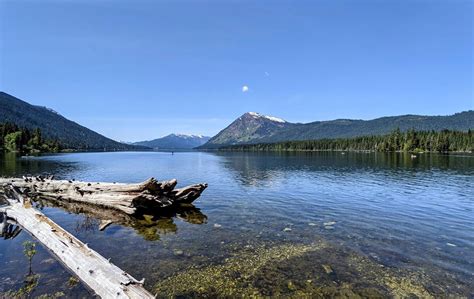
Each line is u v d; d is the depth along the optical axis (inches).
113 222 792.3
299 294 406.6
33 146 6417.3
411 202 1068.5
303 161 3779.5
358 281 445.7
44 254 534.3
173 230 712.4
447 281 447.8
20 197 943.0
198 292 408.5
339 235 672.4
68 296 382.3
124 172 2283.5
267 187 1446.9
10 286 409.1
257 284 433.1
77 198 1029.8
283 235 670.5
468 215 872.3
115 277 389.4
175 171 2405.3
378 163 3213.6
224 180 1748.3
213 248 582.2
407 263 514.0
